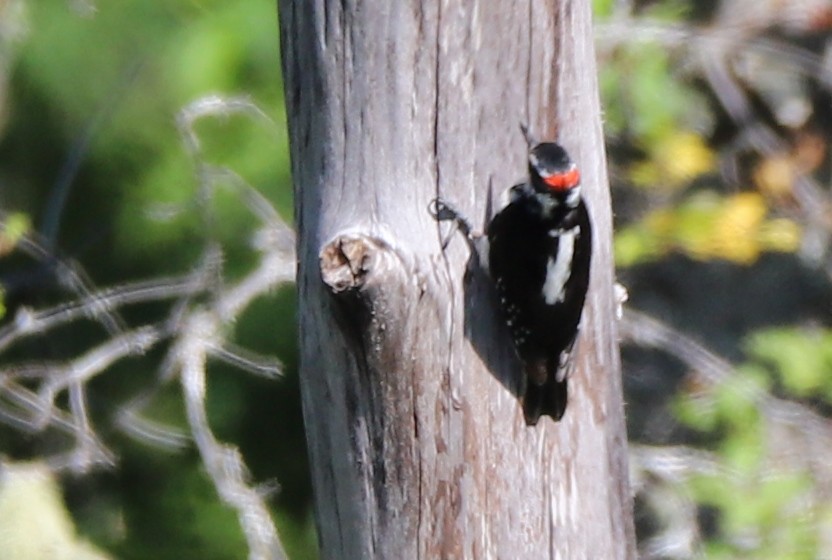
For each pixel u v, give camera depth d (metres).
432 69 7.07
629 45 13.55
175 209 13.53
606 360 7.62
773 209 14.71
